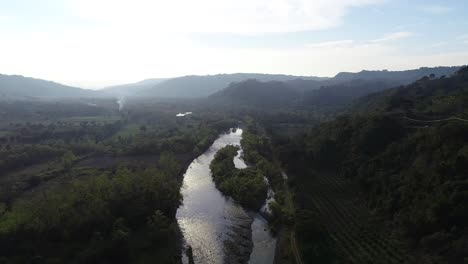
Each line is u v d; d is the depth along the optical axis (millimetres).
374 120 130625
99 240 78188
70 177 127188
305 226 81562
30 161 155125
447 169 80875
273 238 92500
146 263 76750
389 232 80562
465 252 61000
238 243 89375
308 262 72500
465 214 68125
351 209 98188
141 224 91938
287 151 161125
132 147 177875
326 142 146875
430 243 68125
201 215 107125
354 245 77812
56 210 82125
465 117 108250
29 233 77562
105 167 145750
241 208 112500
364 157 120312
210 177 147500
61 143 184750
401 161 103250
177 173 140875
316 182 123000
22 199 105062
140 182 104875
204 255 83312
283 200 111750
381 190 97625
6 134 199125
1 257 69188
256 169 145250
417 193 83125
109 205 91062
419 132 108375
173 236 90688
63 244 77750
